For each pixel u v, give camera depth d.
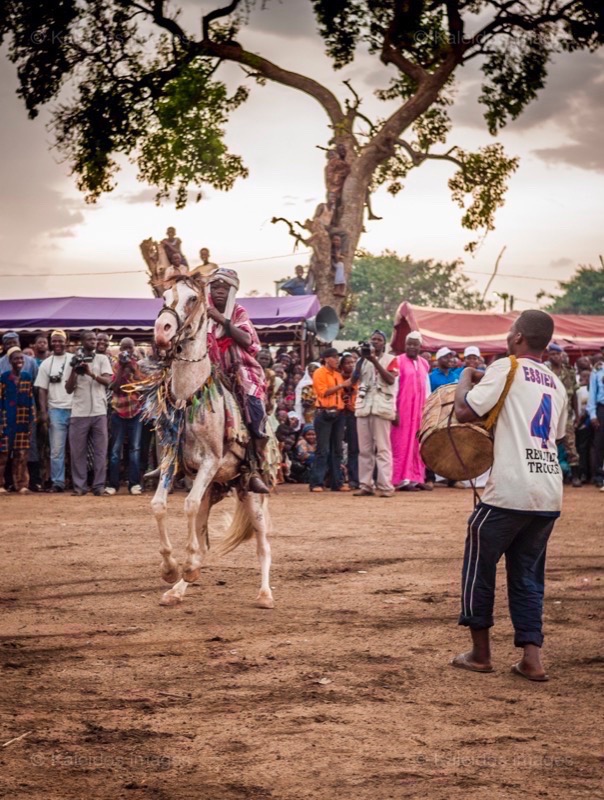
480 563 5.96
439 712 5.23
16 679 5.77
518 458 5.87
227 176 32.28
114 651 6.43
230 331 7.87
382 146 29.12
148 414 7.77
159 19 30.06
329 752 4.59
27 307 21.31
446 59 29.72
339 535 11.72
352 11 30.47
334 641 6.72
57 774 4.30
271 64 29.98
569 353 26.09
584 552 10.60
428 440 6.24
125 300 21.64
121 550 10.48
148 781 4.23
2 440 16.91
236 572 9.35
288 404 19.58
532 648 5.91
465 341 24.05
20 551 10.41
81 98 31.14
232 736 4.80
